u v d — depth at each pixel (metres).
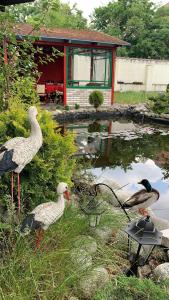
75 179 5.48
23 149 3.24
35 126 3.38
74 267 3.05
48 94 17.50
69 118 15.20
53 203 3.34
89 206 3.79
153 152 10.01
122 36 32.84
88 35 17.88
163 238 4.12
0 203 3.69
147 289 2.53
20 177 3.88
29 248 3.08
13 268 2.79
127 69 23.69
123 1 33.75
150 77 24.05
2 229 3.36
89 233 3.79
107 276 3.16
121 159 9.10
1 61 5.40
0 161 3.15
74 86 17.00
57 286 2.76
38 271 2.79
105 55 17.88
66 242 3.30
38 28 5.43
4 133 3.96
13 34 5.30
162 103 15.25
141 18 32.62
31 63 5.71
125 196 5.36
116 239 3.95
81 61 19.16
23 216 3.57
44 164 3.83
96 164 8.52
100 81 18.22
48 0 5.23
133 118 16.45
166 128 13.89
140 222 2.99
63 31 17.97
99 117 16.30
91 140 11.16
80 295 2.96
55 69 20.45
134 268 3.46
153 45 31.31
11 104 5.23
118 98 20.11
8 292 2.62
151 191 4.22
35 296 2.72
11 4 5.77
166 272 3.45
